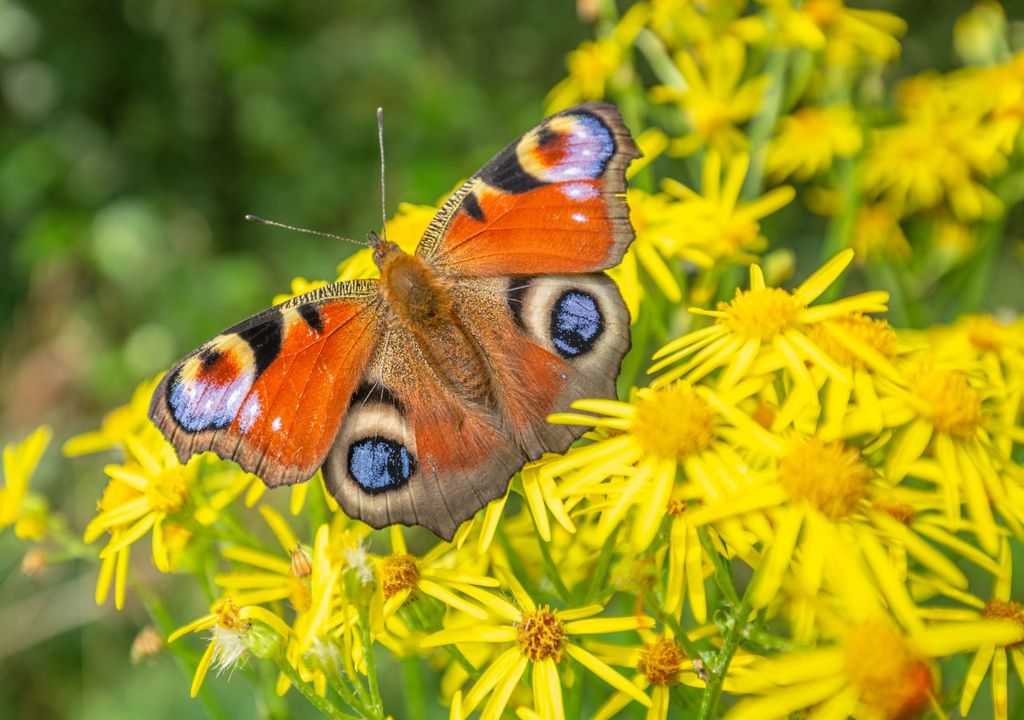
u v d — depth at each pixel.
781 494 0.25
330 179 0.60
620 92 0.34
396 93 0.62
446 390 0.27
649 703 0.26
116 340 0.55
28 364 0.55
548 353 0.28
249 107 0.61
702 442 0.26
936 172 0.34
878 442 0.27
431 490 0.27
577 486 0.27
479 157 0.46
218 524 0.29
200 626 0.27
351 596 0.26
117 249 0.55
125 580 0.28
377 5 0.65
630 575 0.26
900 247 0.35
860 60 0.35
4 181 0.58
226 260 0.55
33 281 0.57
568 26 0.64
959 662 0.29
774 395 0.27
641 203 0.31
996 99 0.34
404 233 0.31
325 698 0.27
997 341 0.30
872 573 0.25
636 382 0.33
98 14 0.59
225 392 0.27
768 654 0.27
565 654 0.26
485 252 0.28
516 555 0.28
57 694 0.43
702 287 0.31
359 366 0.28
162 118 0.60
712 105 0.34
